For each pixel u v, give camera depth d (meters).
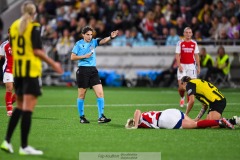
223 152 29.64
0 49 47.25
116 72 92.00
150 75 88.81
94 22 92.00
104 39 43.44
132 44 91.56
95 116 47.59
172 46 88.75
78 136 35.19
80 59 42.47
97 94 42.59
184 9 88.94
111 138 34.25
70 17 97.69
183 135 35.19
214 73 82.12
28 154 28.97
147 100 64.88
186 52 57.22
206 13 87.19
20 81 29.98
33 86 29.30
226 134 35.66
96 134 36.03
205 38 86.75
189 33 57.19
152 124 38.34
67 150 30.28
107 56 93.25
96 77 42.91
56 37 95.81
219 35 85.81
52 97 69.19
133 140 33.44
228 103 60.56
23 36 29.25
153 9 93.88
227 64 82.19
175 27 88.94
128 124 39.09
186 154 29.06
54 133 36.59
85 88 42.75
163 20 90.06
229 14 87.00
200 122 37.62
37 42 29.05
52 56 94.81
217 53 85.19
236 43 86.25
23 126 29.06
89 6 97.31
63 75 94.62
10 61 47.25
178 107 56.84
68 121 43.69
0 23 99.06
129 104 59.88
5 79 47.44
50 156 28.66
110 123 42.41
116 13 94.19
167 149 30.50
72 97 69.31
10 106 47.69
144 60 90.69
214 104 39.00
